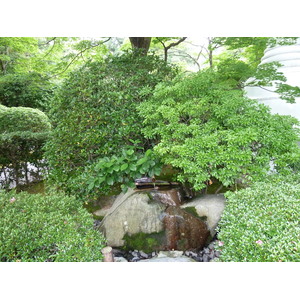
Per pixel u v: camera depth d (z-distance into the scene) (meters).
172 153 3.55
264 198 2.60
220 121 3.60
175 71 5.47
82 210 3.09
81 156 4.37
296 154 3.10
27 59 8.98
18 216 2.69
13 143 5.48
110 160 3.89
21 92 8.84
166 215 3.40
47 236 2.40
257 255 1.93
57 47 6.88
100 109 4.23
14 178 5.72
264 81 4.57
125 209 3.51
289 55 5.11
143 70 4.78
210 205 3.47
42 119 6.05
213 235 3.34
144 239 3.35
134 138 4.51
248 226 2.19
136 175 3.71
